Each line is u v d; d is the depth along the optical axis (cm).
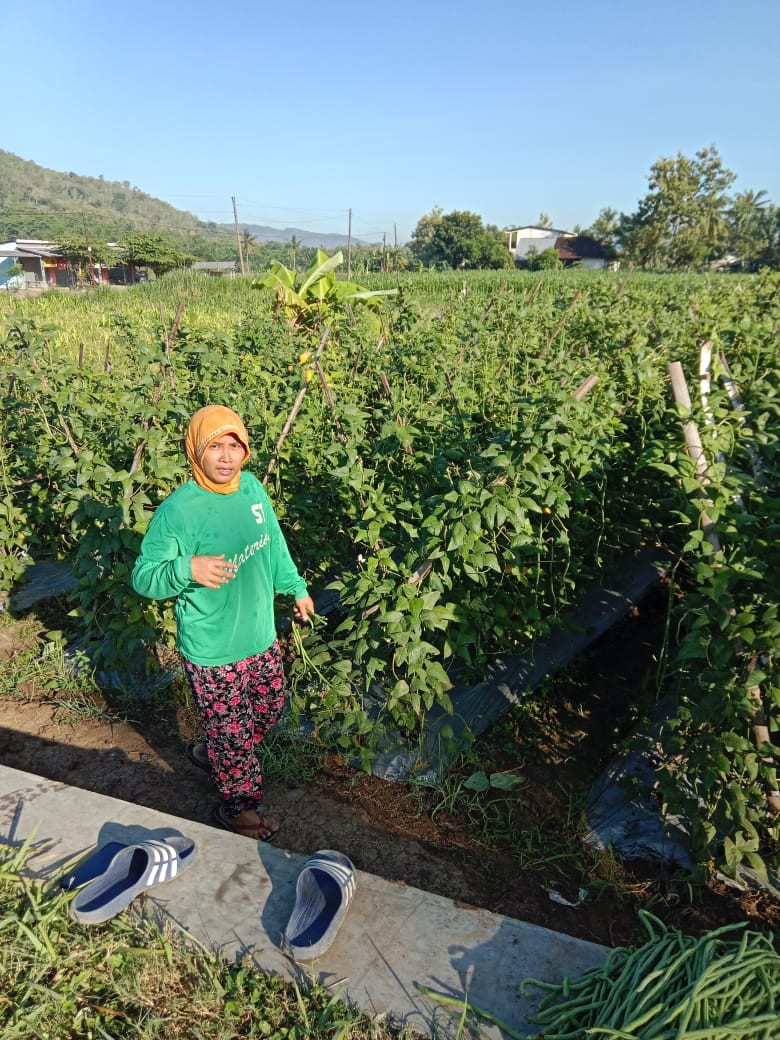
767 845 315
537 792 373
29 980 233
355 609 363
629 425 535
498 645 454
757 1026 211
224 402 548
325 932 247
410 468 466
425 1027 227
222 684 301
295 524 486
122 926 254
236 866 284
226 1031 225
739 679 297
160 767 381
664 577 593
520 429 405
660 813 339
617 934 294
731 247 9869
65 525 573
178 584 272
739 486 327
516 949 253
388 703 349
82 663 443
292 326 940
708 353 371
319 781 372
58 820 303
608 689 462
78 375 609
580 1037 220
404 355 650
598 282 1683
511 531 410
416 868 321
